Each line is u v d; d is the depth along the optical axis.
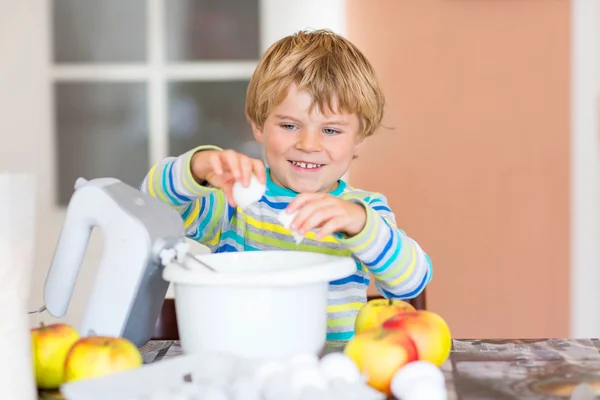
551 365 0.81
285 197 1.25
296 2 2.40
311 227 0.85
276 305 0.74
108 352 0.72
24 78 2.44
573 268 2.48
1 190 0.65
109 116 2.46
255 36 2.42
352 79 1.15
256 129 1.27
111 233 0.81
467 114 2.45
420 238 2.49
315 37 1.23
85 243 0.84
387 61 2.43
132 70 2.45
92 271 2.35
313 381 0.65
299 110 1.13
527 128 2.45
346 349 0.77
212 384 0.65
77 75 2.45
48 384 0.76
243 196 0.87
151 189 1.01
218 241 1.26
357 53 1.23
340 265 0.78
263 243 1.24
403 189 2.47
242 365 0.69
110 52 2.44
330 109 1.12
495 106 2.44
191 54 2.44
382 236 0.93
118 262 0.80
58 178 2.48
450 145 2.46
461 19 2.42
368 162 2.47
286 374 0.66
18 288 0.65
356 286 1.19
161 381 0.66
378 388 0.74
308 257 0.87
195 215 1.21
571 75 2.42
